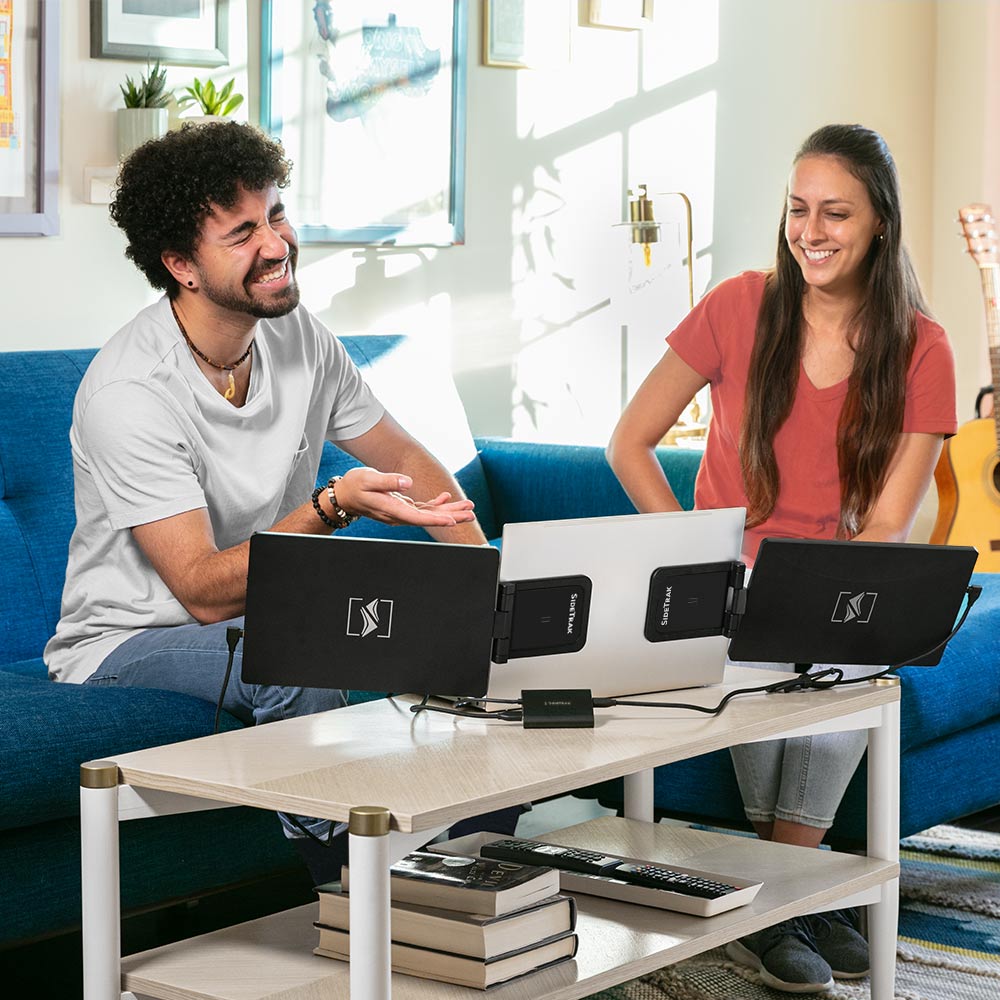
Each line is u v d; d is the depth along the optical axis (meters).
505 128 3.63
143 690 2.01
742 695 1.77
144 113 2.85
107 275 2.92
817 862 1.90
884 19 4.48
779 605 1.75
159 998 1.49
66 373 2.61
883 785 1.90
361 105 3.32
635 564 1.67
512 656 1.63
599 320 3.89
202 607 1.96
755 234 4.24
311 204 3.26
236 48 3.11
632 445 2.54
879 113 4.50
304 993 1.45
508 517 3.35
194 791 1.42
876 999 1.93
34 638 2.47
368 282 3.38
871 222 2.33
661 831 2.04
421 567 1.56
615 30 3.84
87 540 2.12
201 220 2.01
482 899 1.49
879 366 2.34
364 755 1.49
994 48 4.46
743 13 4.13
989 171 4.52
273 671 1.58
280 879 2.54
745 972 2.17
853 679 1.87
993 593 2.77
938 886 2.52
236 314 2.07
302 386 2.23
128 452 1.99
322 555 1.55
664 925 1.66
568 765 1.44
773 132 4.24
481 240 3.61
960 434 3.64
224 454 2.11
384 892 1.29
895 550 1.76
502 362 3.68
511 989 1.47
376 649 1.58
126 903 1.98
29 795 1.82
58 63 2.79
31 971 2.16
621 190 3.89
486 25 3.55
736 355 2.46
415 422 3.20
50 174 2.79
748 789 2.23
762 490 2.39
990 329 3.75
